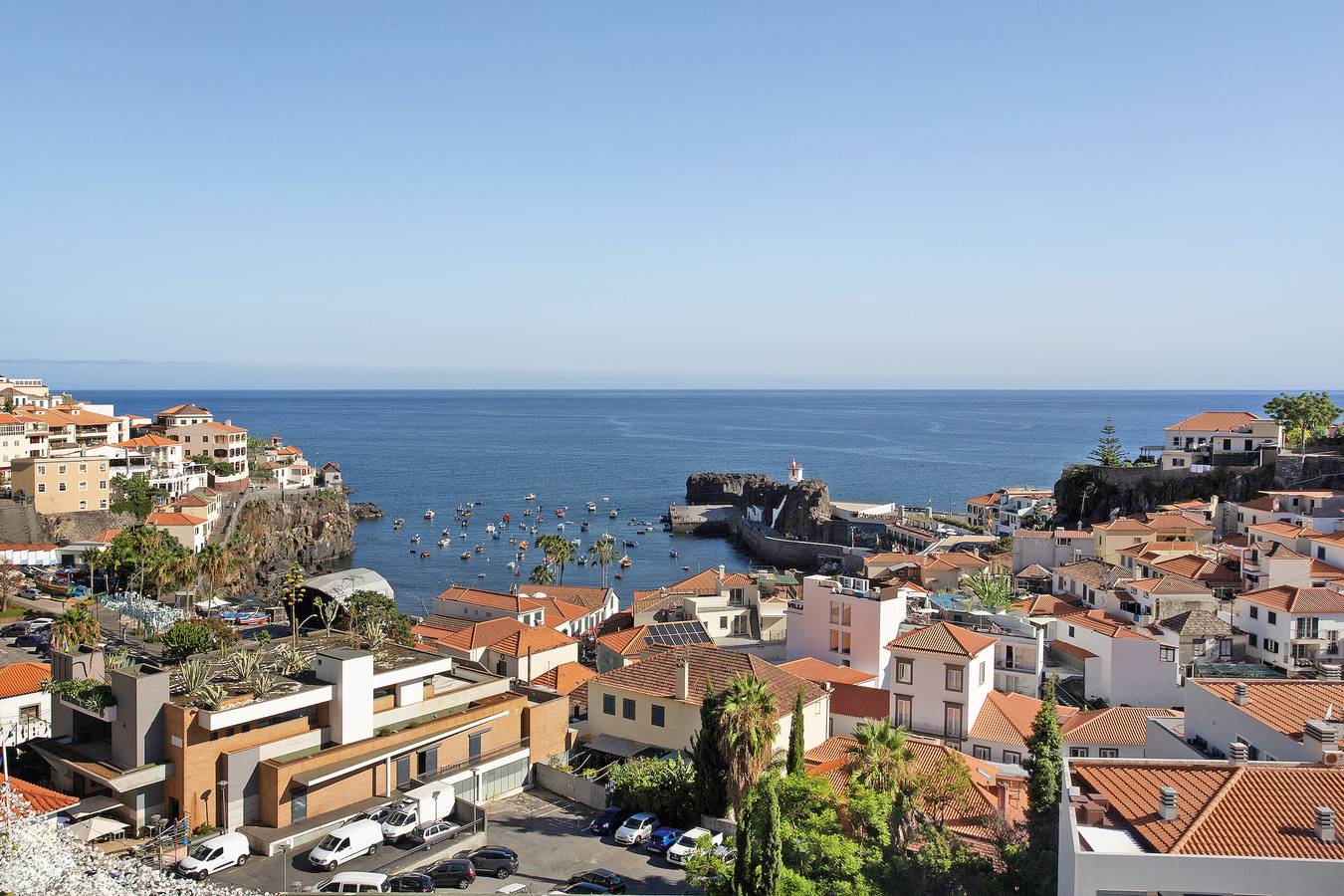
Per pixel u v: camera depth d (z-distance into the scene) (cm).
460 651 9244
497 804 6303
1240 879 2858
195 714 5294
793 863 4253
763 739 5666
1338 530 11900
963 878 4044
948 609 10012
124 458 18912
